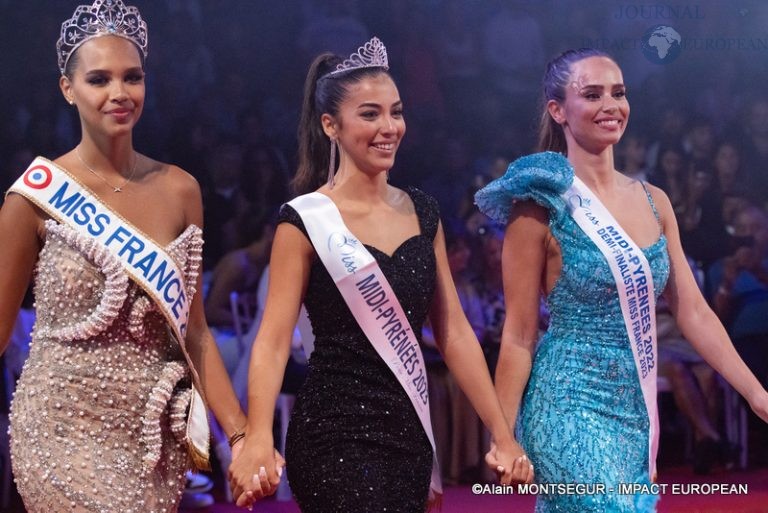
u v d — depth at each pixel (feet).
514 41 74.18
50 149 67.41
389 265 30.89
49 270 29.30
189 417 29.99
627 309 33.47
